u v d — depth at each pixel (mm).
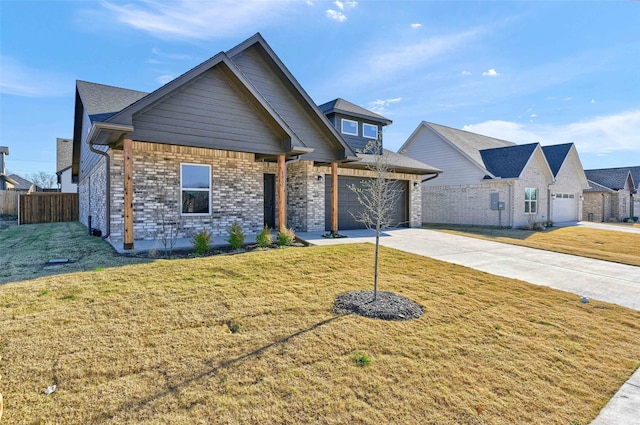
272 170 13773
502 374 3688
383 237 12484
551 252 11359
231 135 9336
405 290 6172
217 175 11242
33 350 3445
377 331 4422
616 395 3469
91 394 2896
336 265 7477
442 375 3566
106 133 7777
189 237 10555
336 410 2906
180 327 4141
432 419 2891
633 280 8070
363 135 17391
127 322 4152
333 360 3676
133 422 2615
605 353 4344
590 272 8766
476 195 21172
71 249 8383
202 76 8828
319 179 13953
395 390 3246
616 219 30984
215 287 5504
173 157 10391
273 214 14188
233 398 2963
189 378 3193
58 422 2568
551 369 3875
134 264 6633
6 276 5707
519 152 21078
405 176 17078
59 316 4180
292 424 2713
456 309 5441
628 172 32250
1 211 24297
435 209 23281
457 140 23078
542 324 5137
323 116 12117
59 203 20406
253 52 12250
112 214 9500
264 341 3965
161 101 8195
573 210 26188
